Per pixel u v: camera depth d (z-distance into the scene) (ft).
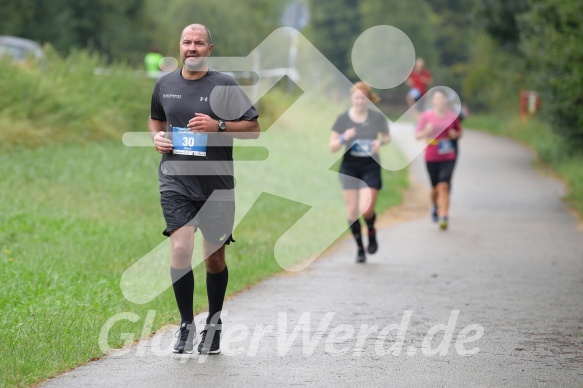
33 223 108.27
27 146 163.84
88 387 52.70
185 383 53.67
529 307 77.97
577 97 171.83
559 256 107.65
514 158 244.01
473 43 412.57
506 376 56.13
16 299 73.15
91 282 81.66
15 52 220.23
